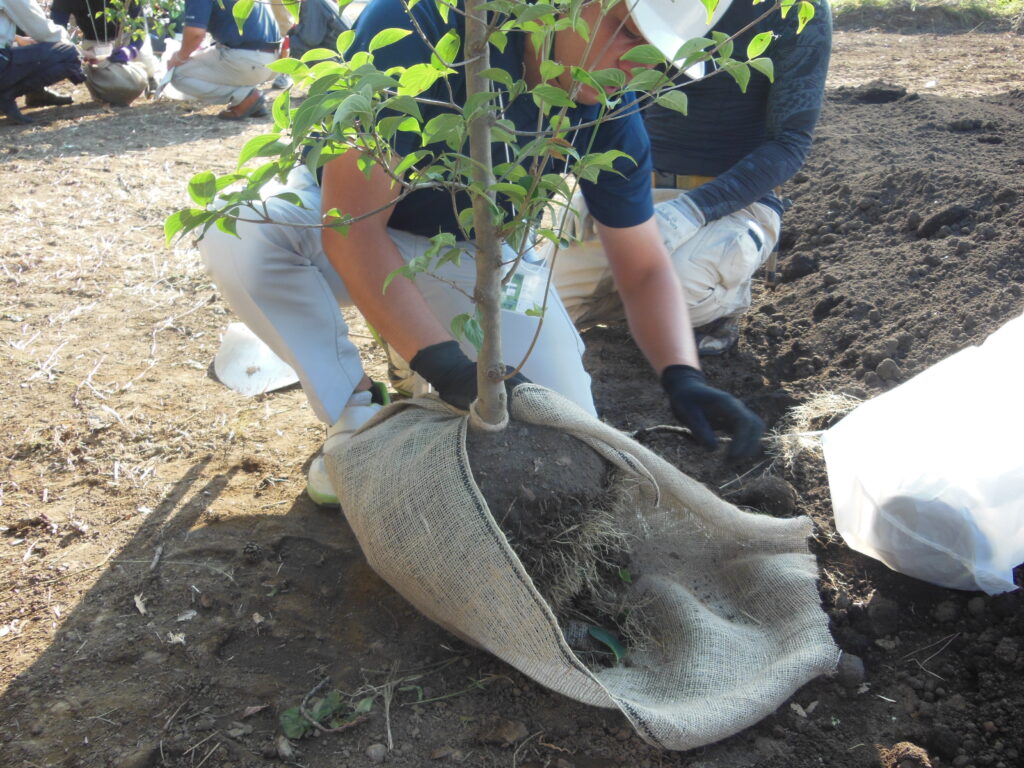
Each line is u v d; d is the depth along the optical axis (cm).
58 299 366
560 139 135
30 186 502
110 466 259
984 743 171
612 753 170
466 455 171
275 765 167
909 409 208
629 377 304
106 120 677
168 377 309
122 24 725
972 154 414
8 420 280
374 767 167
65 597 208
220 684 183
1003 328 219
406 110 117
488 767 167
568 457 181
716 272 296
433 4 182
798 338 315
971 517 188
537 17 119
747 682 171
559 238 144
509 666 188
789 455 246
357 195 182
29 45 674
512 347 224
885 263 333
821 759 169
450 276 225
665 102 123
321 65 130
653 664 180
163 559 219
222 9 650
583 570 179
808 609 187
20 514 238
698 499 186
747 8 278
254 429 278
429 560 167
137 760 165
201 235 128
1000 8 926
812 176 429
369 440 187
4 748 168
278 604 205
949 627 196
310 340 230
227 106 687
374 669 188
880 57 783
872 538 202
